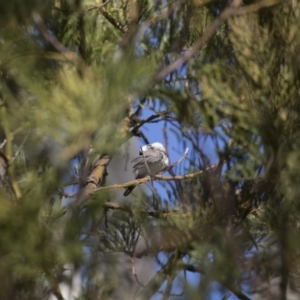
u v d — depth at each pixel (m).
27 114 4.64
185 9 6.27
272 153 4.95
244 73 5.08
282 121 4.95
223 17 5.23
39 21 5.09
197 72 5.42
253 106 4.96
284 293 4.96
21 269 4.33
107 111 4.43
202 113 5.00
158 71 4.98
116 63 4.55
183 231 5.39
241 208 5.38
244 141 4.98
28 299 4.67
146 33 6.92
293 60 5.08
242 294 5.21
